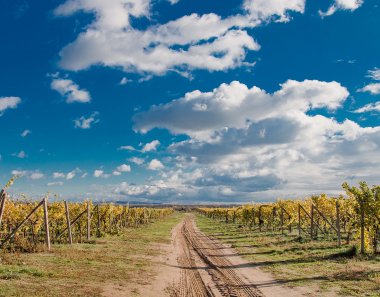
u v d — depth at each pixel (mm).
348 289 17219
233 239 44594
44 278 16188
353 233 42094
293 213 48938
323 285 18250
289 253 29922
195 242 42031
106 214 46094
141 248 32250
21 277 15828
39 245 25391
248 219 63219
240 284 19406
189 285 18859
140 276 19344
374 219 27016
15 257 20641
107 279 17500
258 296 16719
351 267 22172
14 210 29828
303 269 22828
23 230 32531
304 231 48594
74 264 20500
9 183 21766
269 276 21406
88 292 14516
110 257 24781
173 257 28953
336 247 31359
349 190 28203
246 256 29891
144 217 76312
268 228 58281
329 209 44375
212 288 18328
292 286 18484
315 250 30359
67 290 14445
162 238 44125
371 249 28891
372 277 19266
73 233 40062
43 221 32719
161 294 16266
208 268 24672
